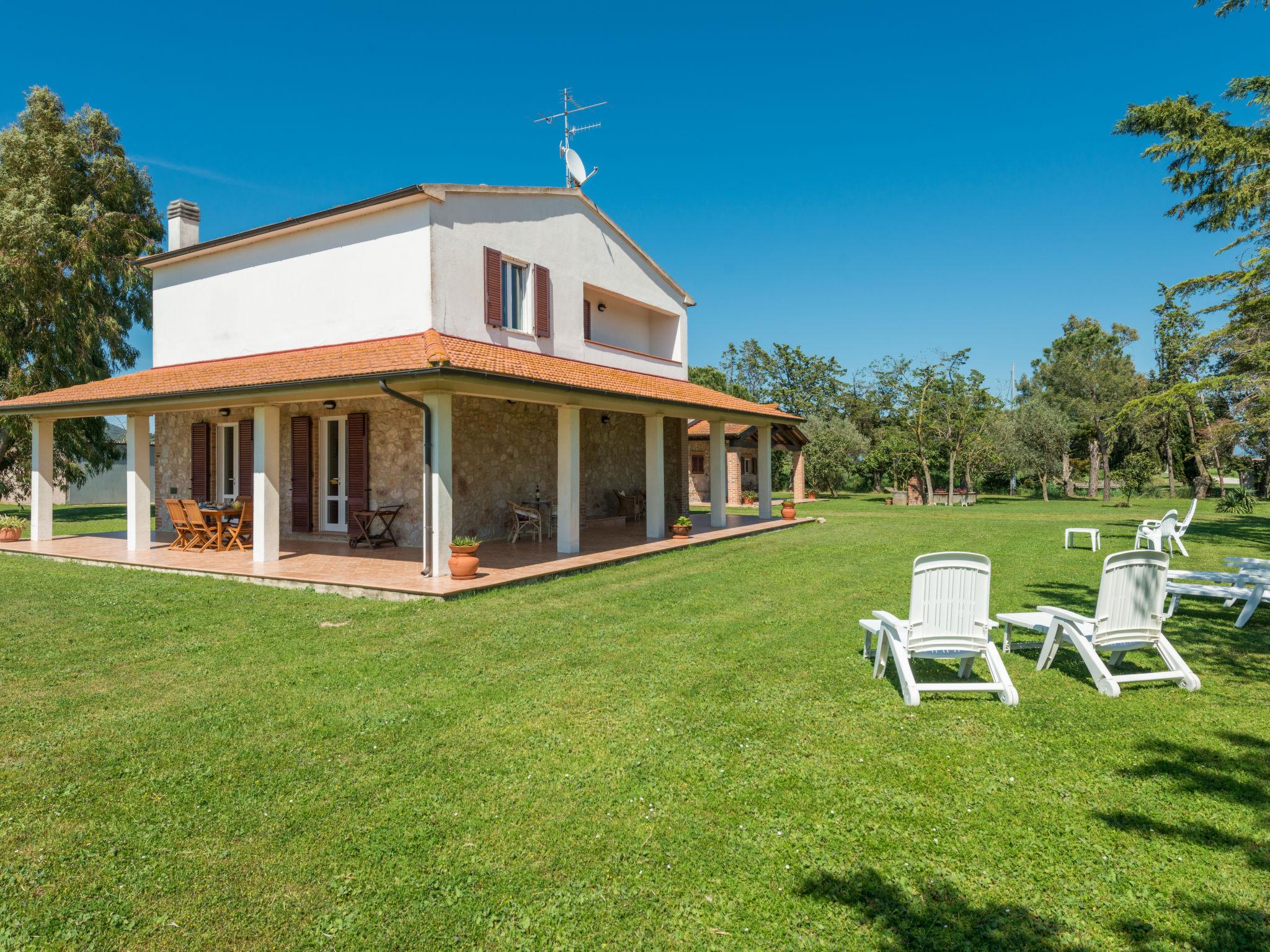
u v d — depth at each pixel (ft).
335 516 49.34
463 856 10.72
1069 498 114.62
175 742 15.10
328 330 45.34
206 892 9.89
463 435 46.88
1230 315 48.14
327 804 12.32
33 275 73.15
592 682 18.94
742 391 189.78
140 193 84.53
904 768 13.53
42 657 21.68
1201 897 9.55
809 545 49.93
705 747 14.61
